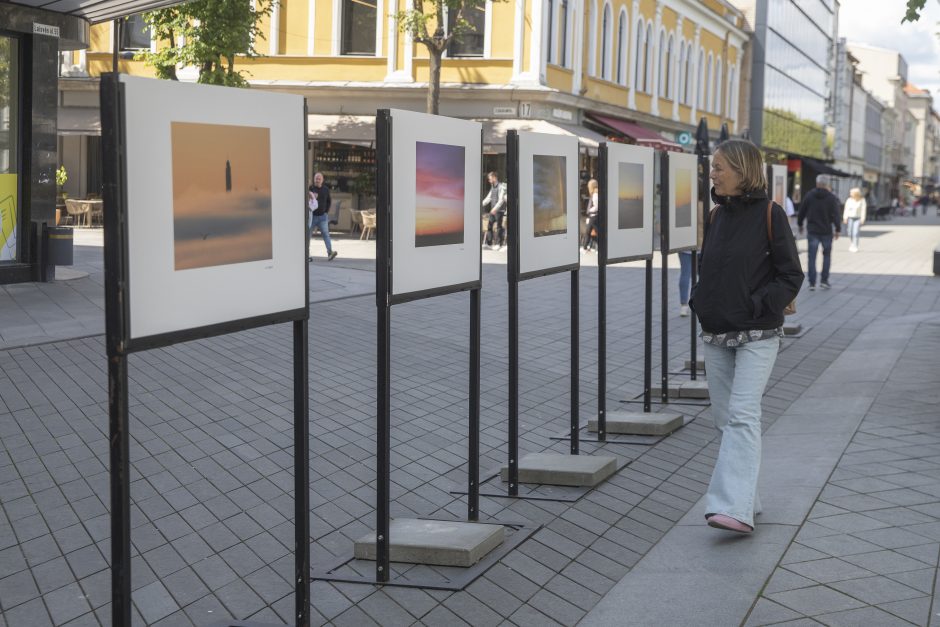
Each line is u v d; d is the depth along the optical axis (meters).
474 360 5.47
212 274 3.50
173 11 23.62
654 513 5.75
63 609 4.45
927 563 4.67
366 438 7.39
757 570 4.65
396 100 31.48
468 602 4.48
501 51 30.75
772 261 5.24
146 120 3.21
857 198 31.95
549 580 4.73
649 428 7.61
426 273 4.94
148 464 6.61
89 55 31.89
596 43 35.34
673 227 8.74
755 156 5.20
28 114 15.67
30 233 15.66
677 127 44.88
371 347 11.17
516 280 6.00
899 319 14.43
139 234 3.21
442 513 5.78
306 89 31.52
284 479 6.37
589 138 32.31
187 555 5.10
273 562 5.02
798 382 9.61
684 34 45.28
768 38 57.88
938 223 67.62
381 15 31.22
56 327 11.58
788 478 6.14
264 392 8.75
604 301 7.40
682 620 4.16
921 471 6.19
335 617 4.32
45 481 6.27
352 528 5.50
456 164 5.16
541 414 8.39
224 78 24.25
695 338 9.66
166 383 8.96
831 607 4.21
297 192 3.89
